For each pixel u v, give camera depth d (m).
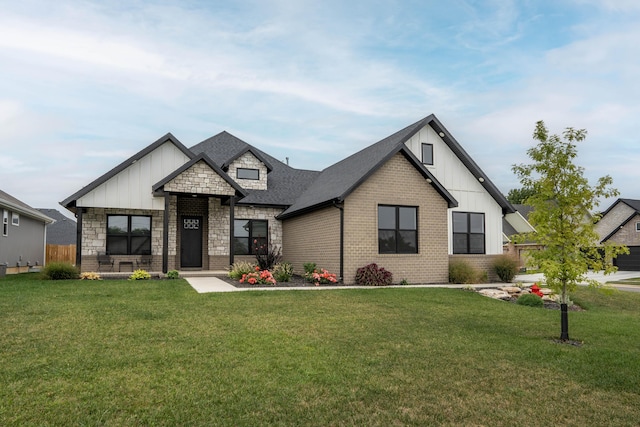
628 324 9.28
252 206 20.09
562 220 7.61
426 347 6.84
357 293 12.11
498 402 4.74
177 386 4.92
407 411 4.43
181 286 12.70
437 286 14.81
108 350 6.20
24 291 11.12
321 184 19.48
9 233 20.86
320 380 5.20
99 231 17.28
